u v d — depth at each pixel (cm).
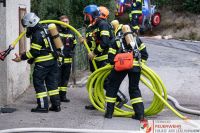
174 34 2884
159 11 3177
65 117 924
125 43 893
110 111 923
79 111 985
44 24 1031
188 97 1155
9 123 867
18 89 1116
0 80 1014
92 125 864
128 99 1123
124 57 879
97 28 977
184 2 3148
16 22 1081
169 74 1459
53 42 958
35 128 810
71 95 1157
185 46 2236
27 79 1216
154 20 2823
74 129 814
